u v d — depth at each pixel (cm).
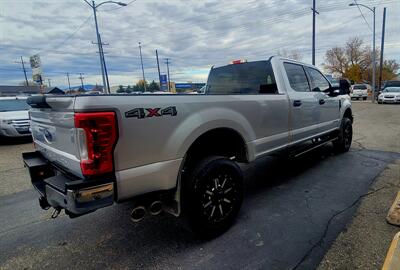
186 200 268
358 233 280
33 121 316
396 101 2058
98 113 197
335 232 285
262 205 358
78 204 196
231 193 298
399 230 283
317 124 484
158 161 234
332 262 238
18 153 784
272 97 364
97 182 202
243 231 295
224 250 264
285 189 410
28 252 277
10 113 955
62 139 233
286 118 391
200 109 266
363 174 460
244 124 316
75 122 198
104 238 297
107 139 202
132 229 314
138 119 217
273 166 536
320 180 441
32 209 384
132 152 217
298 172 489
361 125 1043
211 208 280
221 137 312
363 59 5397
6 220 351
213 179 279
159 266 245
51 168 281
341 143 595
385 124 1048
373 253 247
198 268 240
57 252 275
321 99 488
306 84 466
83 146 199
